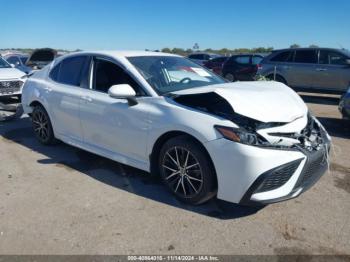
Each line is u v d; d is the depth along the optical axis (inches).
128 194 151.7
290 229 124.6
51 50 671.8
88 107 173.2
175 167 142.6
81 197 149.1
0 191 155.4
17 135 246.8
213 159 126.3
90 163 189.0
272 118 127.8
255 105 131.3
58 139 209.3
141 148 151.9
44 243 117.1
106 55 173.5
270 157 119.3
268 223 128.3
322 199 146.6
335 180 165.6
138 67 161.3
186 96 142.2
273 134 126.9
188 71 176.7
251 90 146.9
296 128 132.3
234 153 121.0
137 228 125.3
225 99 130.6
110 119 161.6
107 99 163.9
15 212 136.9
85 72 182.9
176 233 122.2
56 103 195.5
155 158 150.9
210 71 191.3
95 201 145.5
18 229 125.2
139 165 156.1
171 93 146.3
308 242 117.2
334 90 426.3
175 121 135.7
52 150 211.6
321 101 435.2
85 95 175.8
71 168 181.9
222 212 135.9
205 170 130.8
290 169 123.2
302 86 448.1
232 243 116.6
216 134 125.0
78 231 123.6
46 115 210.5
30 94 218.2
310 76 438.0
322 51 432.8
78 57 192.1
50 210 138.3
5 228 125.8
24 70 470.3
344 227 125.9
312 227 125.8
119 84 157.8
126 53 174.6
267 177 119.2
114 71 167.3
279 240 118.2
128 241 117.8
